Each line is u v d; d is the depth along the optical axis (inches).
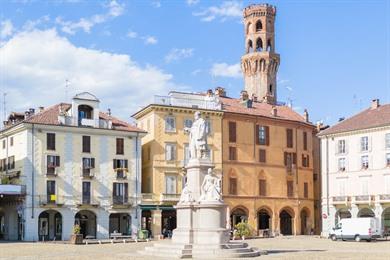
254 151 3334.2
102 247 2031.3
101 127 2886.3
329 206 3284.9
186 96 3184.1
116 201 2871.6
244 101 3476.9
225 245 1485.0
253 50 4308.6
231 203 3198.8
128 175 2930.6
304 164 3567.9
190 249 1464.1
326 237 3090.6
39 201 2689.5
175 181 3063.5
